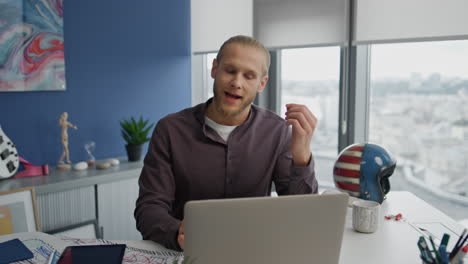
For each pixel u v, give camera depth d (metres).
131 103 3.31
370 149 1.77
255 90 1.45
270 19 3.25
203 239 0.90
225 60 1.41
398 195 1.97
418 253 1.28
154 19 3.42
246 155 1.62
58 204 2.45
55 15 2.76
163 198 1.49
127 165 2.94
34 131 2.78
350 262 1.21
